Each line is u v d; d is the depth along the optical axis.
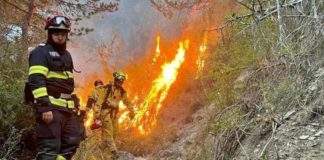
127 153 7.35
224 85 5.31
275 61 4.75
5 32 7.31
